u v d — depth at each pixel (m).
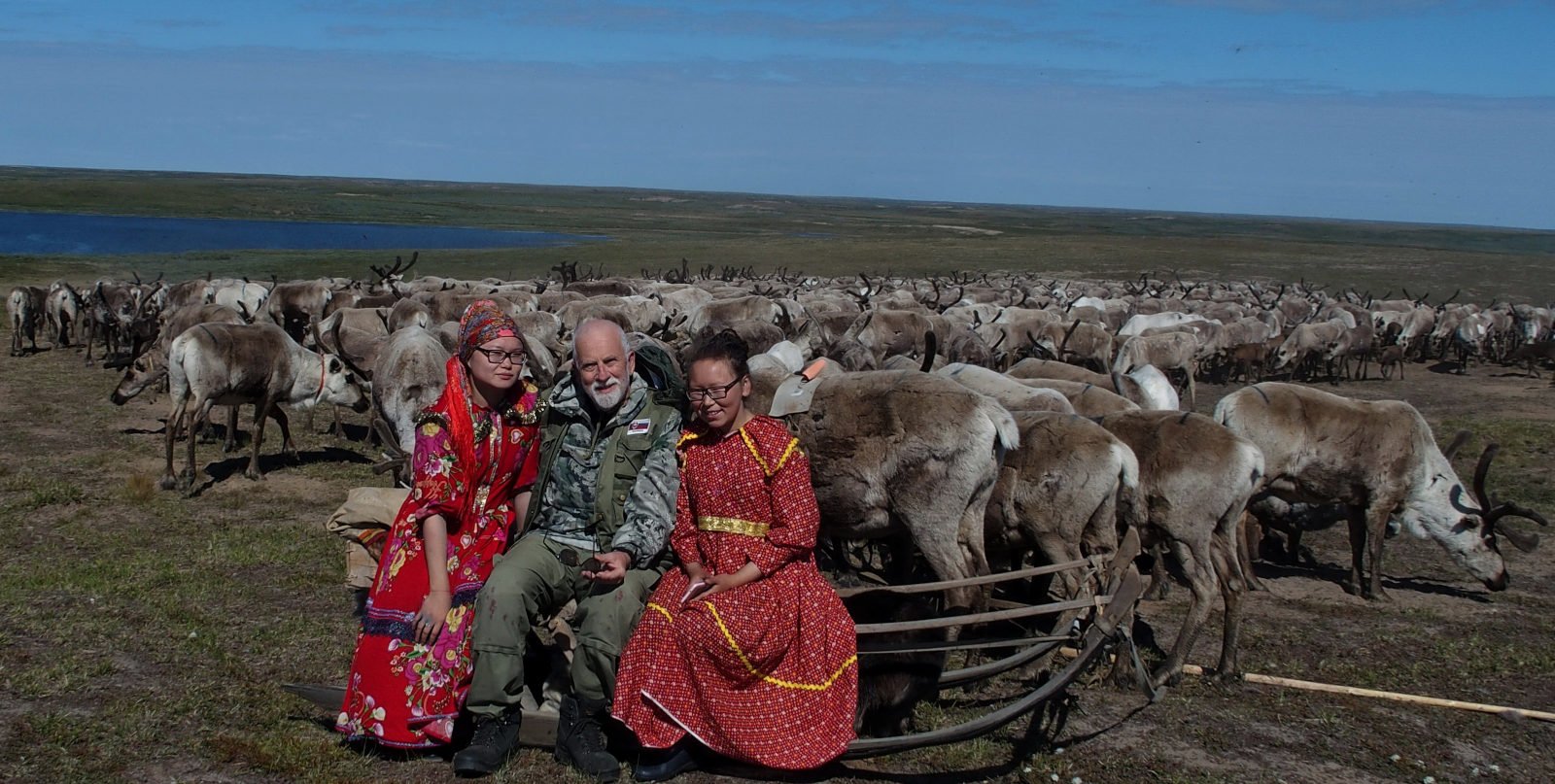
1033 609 5.18
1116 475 7.00
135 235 85.50
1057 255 80.06
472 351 4.68
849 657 4.73
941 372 9.63
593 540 4.90
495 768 4.76
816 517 4.67
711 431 4.73
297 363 12.16
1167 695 6.67
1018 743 5.70
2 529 8.96
